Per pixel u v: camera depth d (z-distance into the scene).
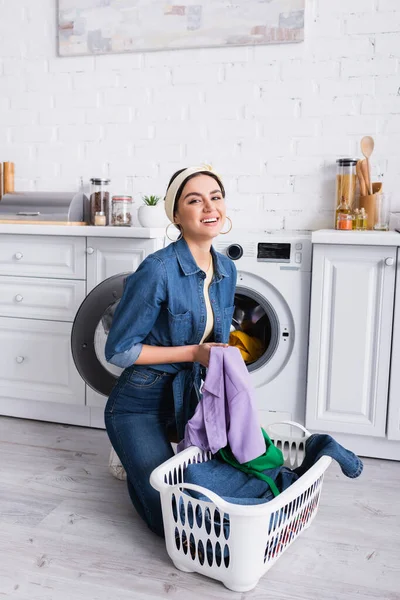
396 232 2.33
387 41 2.57
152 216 2.59
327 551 1.65
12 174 3.08
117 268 2.42
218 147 2.82
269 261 2.38
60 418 2.66
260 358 2.44
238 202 2.82
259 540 1.40
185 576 1.53
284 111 2.72
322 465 1.63
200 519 1.51
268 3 2.66
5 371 2.65
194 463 1.68
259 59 2.72
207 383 1.65
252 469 1.65
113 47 2.88
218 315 1.78
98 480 2.09
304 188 2.73
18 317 2.60
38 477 2.10
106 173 2.99
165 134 2.88
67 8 2.93
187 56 2.81
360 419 2.30
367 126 2.63
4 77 3.10
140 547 1.66
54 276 2.53
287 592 1.46
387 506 1.94
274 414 2.44
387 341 2.23
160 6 2.79
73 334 2.41
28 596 1.43
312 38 2.64
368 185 2.57
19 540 1.68
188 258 1.70
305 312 2.37
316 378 2.33
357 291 2.25
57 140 3.05
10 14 3.05
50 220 2.68
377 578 1.53
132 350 1.70
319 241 2.25
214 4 2.72
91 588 1.46
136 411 1.82
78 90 2.99
